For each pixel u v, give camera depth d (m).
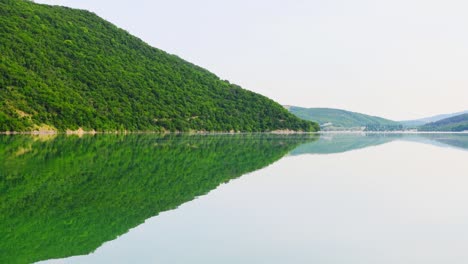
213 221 22.53
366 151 74.25
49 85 152.88
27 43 170.50
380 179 38.12
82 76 177.62
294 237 20.06
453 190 32.78
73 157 51.97
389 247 18.86
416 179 38.41
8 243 18.23
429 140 133.88
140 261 16.61
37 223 21.27
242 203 27.02
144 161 49.84
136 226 21.28
